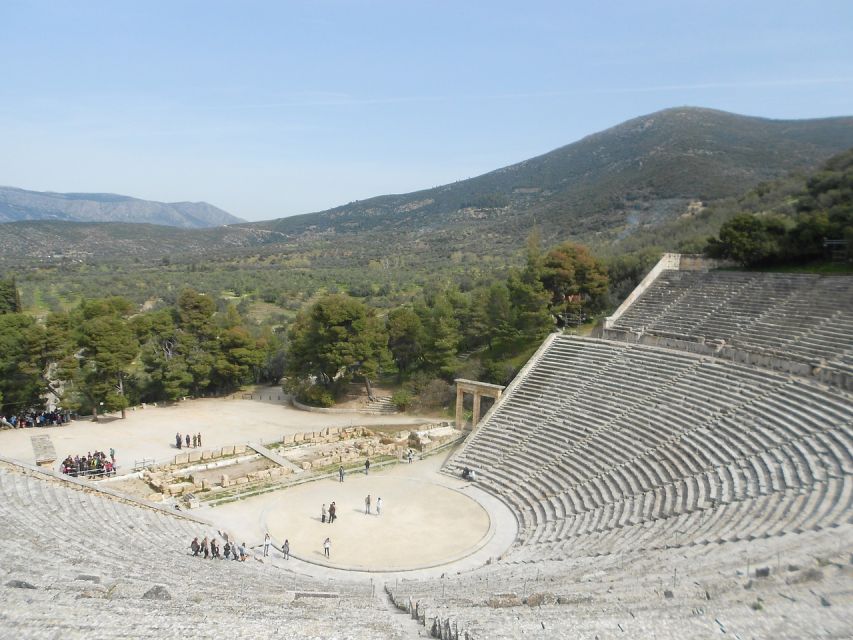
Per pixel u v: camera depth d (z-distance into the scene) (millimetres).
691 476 33188
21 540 24953
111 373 63062
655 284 63125
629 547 27375
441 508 41062
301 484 45500
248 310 130500
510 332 66812
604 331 59188
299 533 37062
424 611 21484
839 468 27000
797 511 24281
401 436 56812
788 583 17391
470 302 78500
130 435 56906
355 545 35500
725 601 17000
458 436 56281
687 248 78750
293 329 78625
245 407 69562
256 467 49094
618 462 39062
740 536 23719
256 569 30250
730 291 54844
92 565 23141
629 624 16141
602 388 48344
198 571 26578
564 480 40625
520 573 27703
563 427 46219
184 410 67812
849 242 52750
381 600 26000
